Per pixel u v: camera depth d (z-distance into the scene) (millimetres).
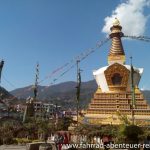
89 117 77125
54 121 79875
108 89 82312
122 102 77812
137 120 73250
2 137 49156
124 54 88625
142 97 77938
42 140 52750
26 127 58125
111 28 92875
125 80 81375
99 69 87312
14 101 114562
